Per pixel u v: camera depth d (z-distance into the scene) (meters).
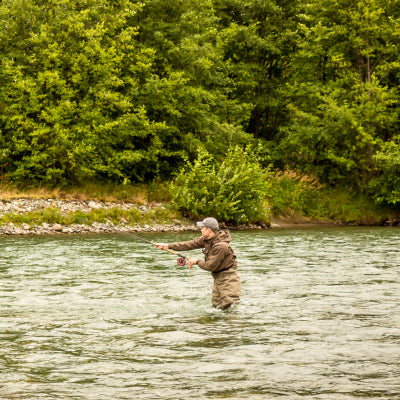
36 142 29.88
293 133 39.56
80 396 5.70
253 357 7.02
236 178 29.31
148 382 6.11
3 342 7.71
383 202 38.12
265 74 44.62
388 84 40.94
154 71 34.91
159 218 28.69
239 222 30.16
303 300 10.53
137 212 28.14
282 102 44.19
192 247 10.30
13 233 23.89
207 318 9.14
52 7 31.66
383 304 10.20
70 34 31.69
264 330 8.34
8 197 27.02
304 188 37.19
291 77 45.56
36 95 29.92
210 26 38.22
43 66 31.70
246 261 15.95
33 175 30.64
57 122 30.16
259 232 27.39
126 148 34.19
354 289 11.65
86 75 31.66
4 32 31.41
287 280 12.73
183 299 10.69
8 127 30.64
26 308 9.89
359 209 36.88
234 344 7.60
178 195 30.06
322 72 42.34
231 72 42.19
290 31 42.31
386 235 25.58
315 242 21.88
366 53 39.22
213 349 7.38
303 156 41.31
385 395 5.71
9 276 13.30
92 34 30.52
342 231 28.39
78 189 30.23
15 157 32.00
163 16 35.38
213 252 10.00
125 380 6.18
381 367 6.63
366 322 8.85
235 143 35.22
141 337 7.96
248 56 44.22
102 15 32.59
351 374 6.38
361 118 38.00
